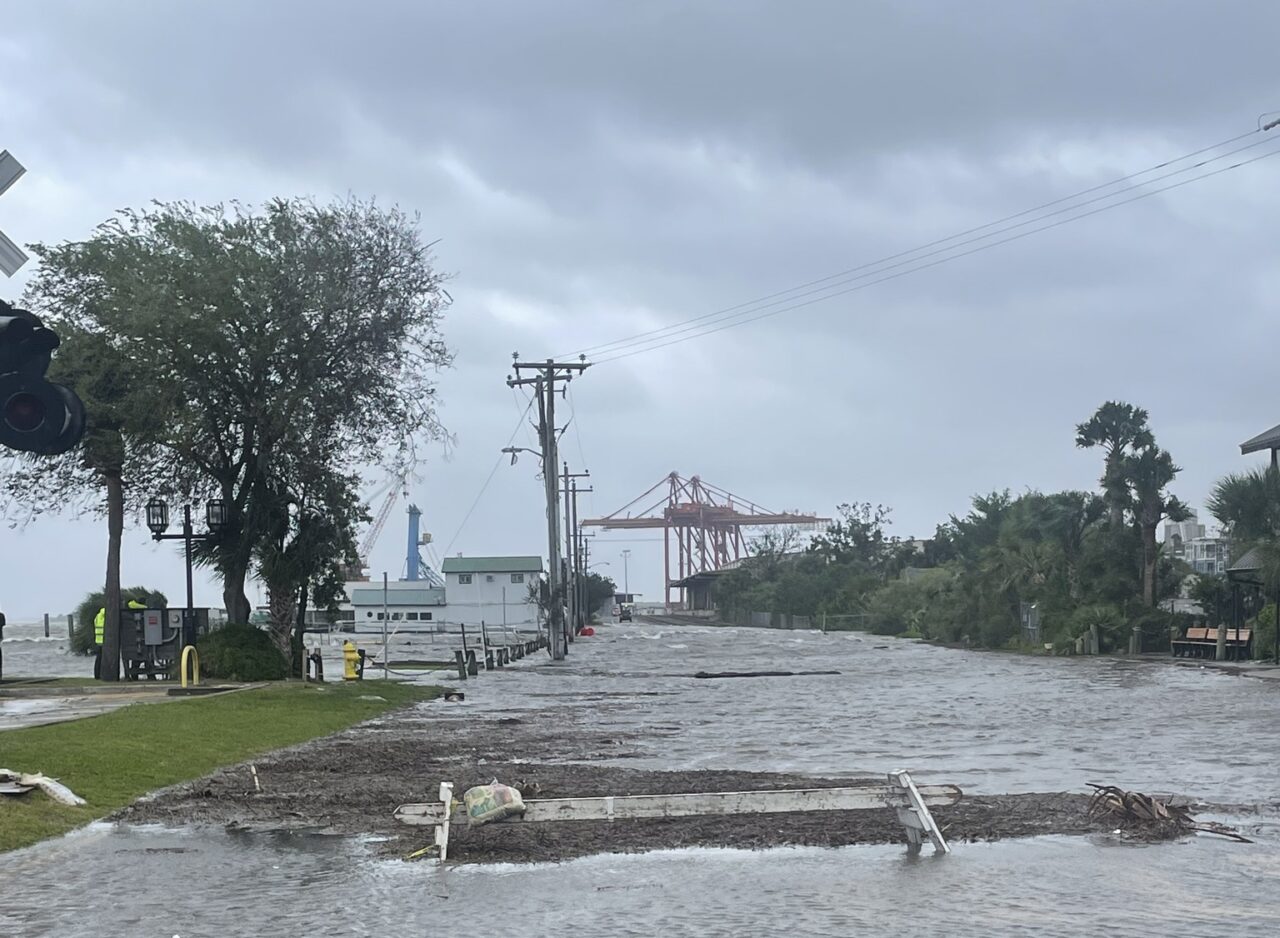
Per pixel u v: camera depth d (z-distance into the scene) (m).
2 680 37.97
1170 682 37.06
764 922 9.32
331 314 38.22
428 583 136.00
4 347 11.64
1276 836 12.26
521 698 35.88
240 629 37.25
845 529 136.12
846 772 17.83
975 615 72.38
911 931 8.94
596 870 11.36
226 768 19.27
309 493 39.34
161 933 9.47
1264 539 43.78
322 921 9.73
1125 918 9.18
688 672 49.91
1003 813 13.54
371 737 24.42
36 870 11.79
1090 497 60.31
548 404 64.94
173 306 35.84
